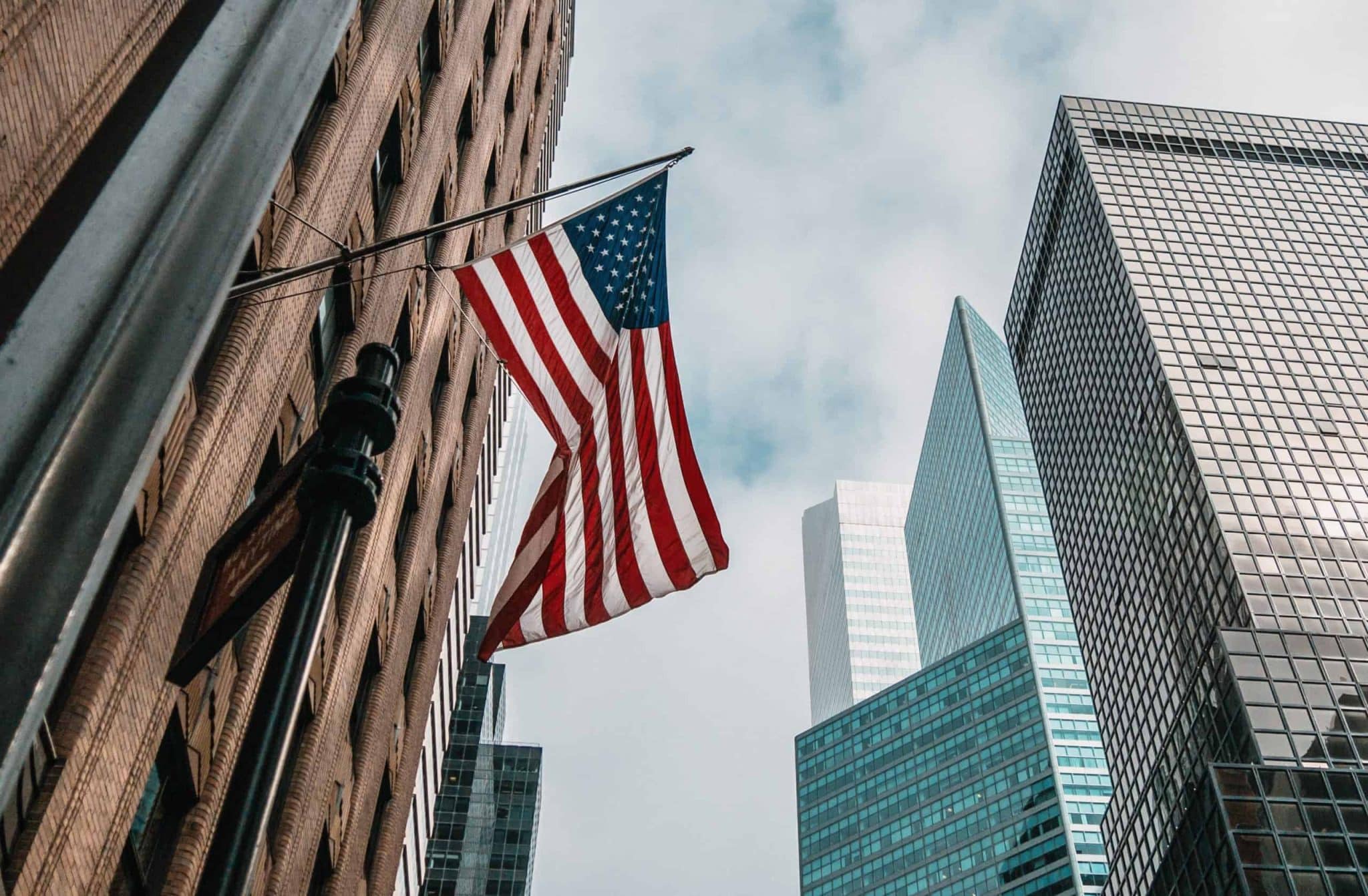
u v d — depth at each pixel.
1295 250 134.00
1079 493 139.25
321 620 6.04
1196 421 113.25
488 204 38.75
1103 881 168.88
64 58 11.56
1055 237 157.12
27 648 3.07
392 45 24.36
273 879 19.61
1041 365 159.12
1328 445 110.94
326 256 20.50
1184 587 108.06
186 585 15.20
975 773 194.00
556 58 54.62
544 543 18.16
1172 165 148.25
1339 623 95.81
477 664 166.00
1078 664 199.25
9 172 10.61
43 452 3.26
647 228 20.44
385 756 29.33
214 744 16.67
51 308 3.50
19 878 11.23
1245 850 77.62
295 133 4.57
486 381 41.00
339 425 6.84
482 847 148.50
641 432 19.12
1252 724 85.94
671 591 18.34
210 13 4.71
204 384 16.02
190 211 3.95
